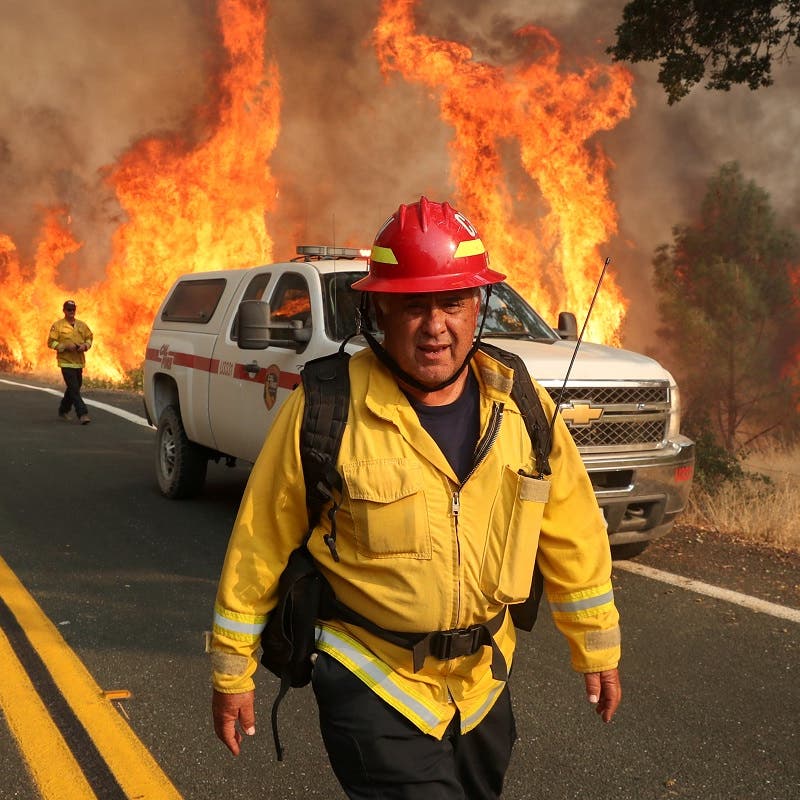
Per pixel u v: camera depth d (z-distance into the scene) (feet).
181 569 19.85
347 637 7.42
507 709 7.96
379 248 7.24
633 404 18.71
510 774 11.45
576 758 11.86
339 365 7.47
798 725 12.80
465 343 7.22
